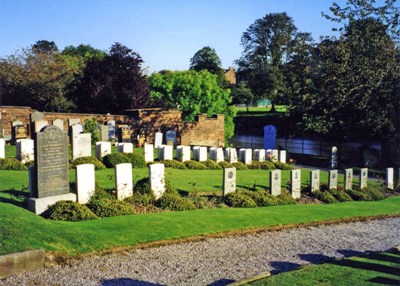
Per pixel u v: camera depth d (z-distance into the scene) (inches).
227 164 936.3
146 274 350.0
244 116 2368.4
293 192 708.7
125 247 397.7
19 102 1675.7
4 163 705.0
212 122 1525.6
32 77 1675.7
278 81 2539.4
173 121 1434.5
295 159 1505.9
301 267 380.5
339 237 514.3
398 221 627.5
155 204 557.0
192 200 594.2
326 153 1625.2
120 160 786.2
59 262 355.6
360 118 1302.9
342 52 1099.9
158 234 436.5
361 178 844.6
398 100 1074.1
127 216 485.4
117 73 1552.7
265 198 644.1
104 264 362.3
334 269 377.4
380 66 1079.6
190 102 1749.5
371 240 511.2
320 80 1170.6
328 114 1249.4
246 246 446.9
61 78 1723.7
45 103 1690.5
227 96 1846.7
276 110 2810.0
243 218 529.3
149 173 571.5
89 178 515.8
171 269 365.1
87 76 1569.9
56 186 491.2
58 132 490.3
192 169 867.4
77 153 780.6
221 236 470.3
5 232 372.5
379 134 1366.9
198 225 479.5
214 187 683.4
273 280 339.9
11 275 325.4
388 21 1104.8
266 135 1656.0
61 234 394.0
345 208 665.6
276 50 2635.3
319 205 671.1
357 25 1128.8
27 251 339.0
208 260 394.9
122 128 1203.2
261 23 2682.1
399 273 372.5
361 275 362.3
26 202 478.6
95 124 1115.9
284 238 489.7
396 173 1129.4
